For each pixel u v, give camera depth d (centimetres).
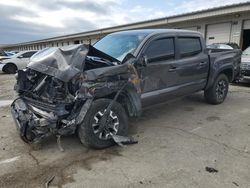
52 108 338
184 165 327
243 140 408
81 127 351
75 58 342
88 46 370
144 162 336
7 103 687
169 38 475
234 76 666
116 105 379
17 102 398
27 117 355
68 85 336
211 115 542
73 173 311
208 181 290
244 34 1595
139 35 459
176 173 308
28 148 382
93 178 299
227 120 509
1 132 450
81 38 3784
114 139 372
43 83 382
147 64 422
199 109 588
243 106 616
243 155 355
